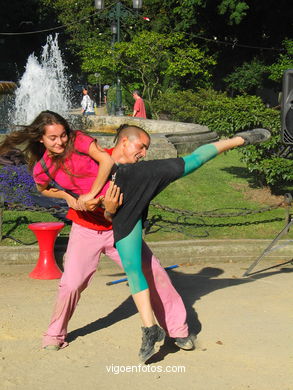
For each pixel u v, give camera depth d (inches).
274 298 247.3
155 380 172.4
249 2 1269.7
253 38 1344.7
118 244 179.2
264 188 426.9
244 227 350.9
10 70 2235.5
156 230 339.3
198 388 167.6
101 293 254.1
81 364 183.0
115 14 1091.3
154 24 1417.3
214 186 434.0
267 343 199.2
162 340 187.6
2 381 170.4
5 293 255.0
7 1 2178.9
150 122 741.9
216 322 218.7
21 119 886.4
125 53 1061.1
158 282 189.2
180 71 1076.5
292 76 262.4
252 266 286.0
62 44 2319.1
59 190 185.2
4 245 307.4
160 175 176.4
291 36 1304.1
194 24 1331.2
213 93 1019.3
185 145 548.7
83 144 175.2
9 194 364.2
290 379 173.2
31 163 185.3
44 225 281.6
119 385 169.2
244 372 177.8
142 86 1156.5
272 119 391.5
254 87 1318.9
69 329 211.6
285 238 333.4
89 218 187.2
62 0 1941.4
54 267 284.5
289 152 293.3
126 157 184.4
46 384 169.3
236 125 400.5
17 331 207.8
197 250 314.0
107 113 1300.4
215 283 271.7
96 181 174.2
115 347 196.1
